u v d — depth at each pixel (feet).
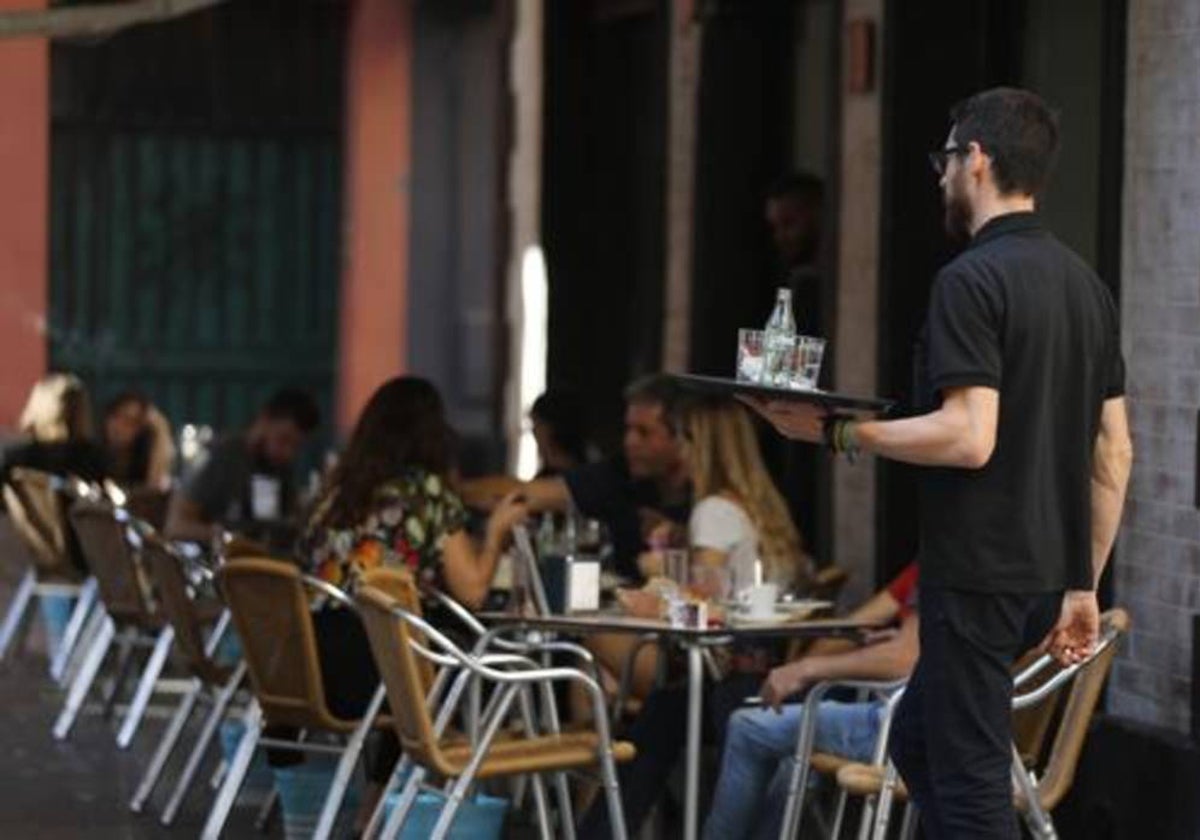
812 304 87.40
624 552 75.77
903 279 80.38
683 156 100.83
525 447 120.26
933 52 79.97
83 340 149.18
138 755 84.64
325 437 150.71
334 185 151.23
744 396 48.93
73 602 105.40
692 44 99.76
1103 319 49.11
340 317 151.12
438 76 149.07
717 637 62.23
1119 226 65.67
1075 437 48.62
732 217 98.43
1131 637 64.69
